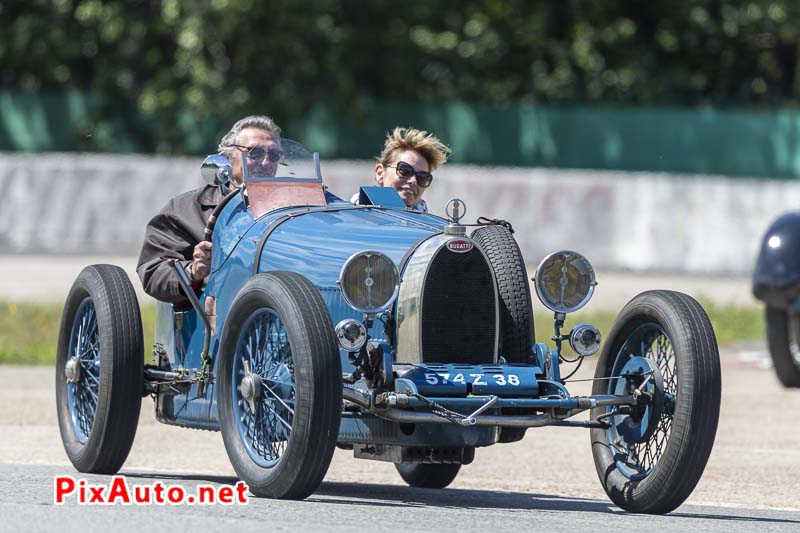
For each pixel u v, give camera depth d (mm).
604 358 21453
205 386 22312
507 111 99875
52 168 87188
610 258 83750
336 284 20578
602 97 111438
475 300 20312
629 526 18469
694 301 20406
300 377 18625
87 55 107938
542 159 99312
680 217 83688
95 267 23703
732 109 113062
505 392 19766
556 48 111062
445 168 91188
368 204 23672
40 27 107000
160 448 29172
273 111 102125
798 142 96125
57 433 30484
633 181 84188
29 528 16641
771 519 20531
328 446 18688
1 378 41375
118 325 22578
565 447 31359
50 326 52656
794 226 43312
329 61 103312
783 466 28500
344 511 18719
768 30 113000
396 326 20250
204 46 104625
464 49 110000
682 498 19969
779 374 43438
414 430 19594
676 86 112812
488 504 21625
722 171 97062
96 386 23641
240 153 23500
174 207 23688
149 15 106000
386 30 109188
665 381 20766
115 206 86625
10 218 87000
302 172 23547
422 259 20188
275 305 19203
